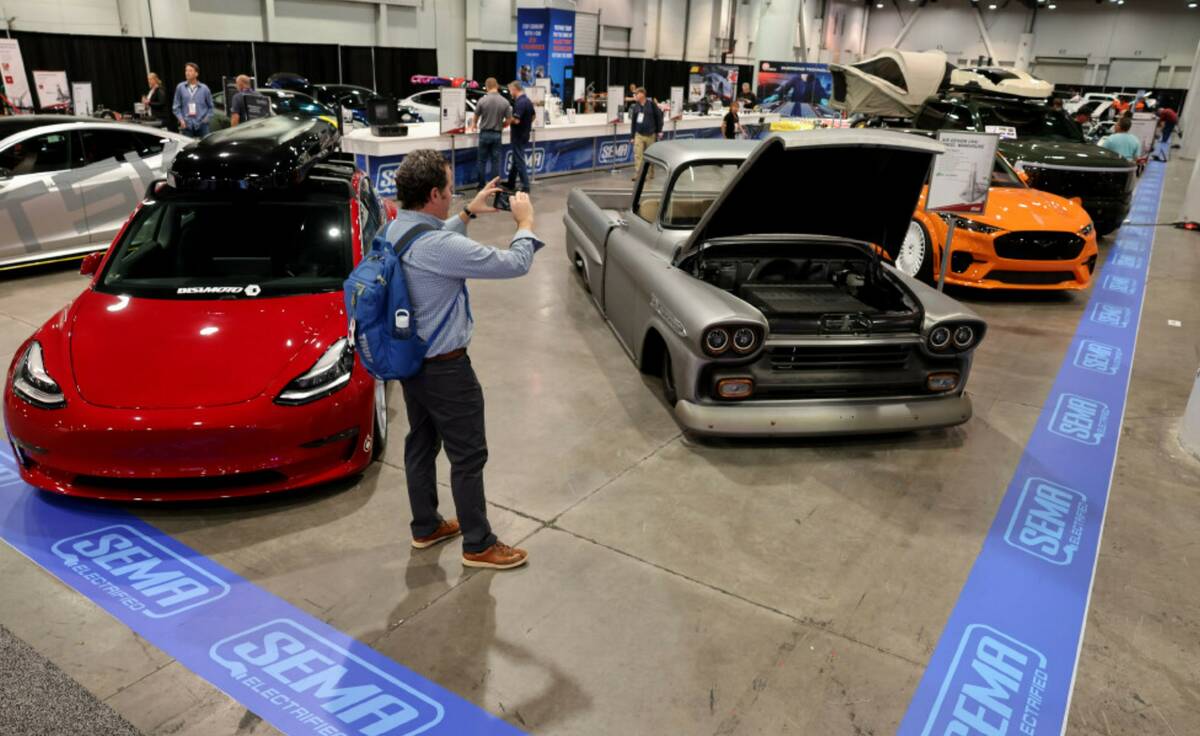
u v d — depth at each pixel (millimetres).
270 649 2391
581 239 6199
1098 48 40531
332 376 3141
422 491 2822
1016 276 6559
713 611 2623
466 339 2514
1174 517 3340
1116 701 2283
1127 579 2889
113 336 3219
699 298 3652
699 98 18828
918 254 6820
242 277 3689
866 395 3783
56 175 6234
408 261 2338
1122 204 8953
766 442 3916
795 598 2707
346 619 2535
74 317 3373
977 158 4922
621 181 13008
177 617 2523
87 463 2900
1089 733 2162
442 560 2869
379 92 21562
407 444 2771
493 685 2266
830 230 4211
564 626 2527
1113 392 4773
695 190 4594
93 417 2850
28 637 2412
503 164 11836
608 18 26328
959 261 6582
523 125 10938
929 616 2637
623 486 3432
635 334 4574
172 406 2902
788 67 20547
